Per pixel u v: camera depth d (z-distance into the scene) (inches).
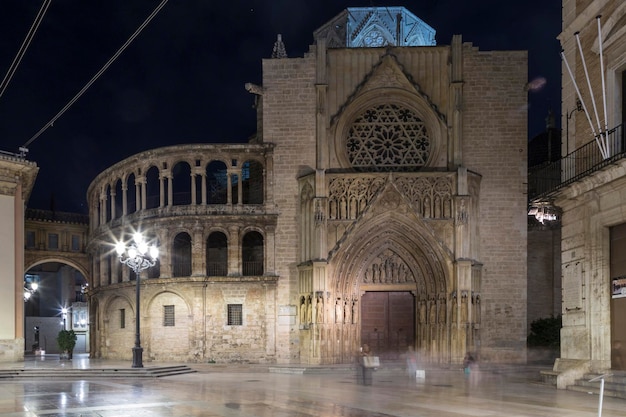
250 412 690.2
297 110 1732.3
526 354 1636.3
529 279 1769.2
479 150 1686.8
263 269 1733.5
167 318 1747.0
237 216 1716.3
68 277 3061.0
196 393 912.3
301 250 1691.7
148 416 658.8
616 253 920.3
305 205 1685.5
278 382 1141.1
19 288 1609.3
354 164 1706.4
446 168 1674.5
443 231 1606.8
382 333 1683.1
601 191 930.7
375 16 2299.5
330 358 1593.3
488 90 1697.8
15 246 1608.0
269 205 1723.7
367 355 1138.0
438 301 1606.8
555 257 1760.6
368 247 1659.7
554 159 2000.5
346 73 1727.4
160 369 1332.4
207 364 1644.9
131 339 1846.7
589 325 952.3
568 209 1029.2
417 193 1625.2
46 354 2723.9
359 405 756.0
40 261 2329.0
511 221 1670.8
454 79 1679.4
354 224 1610.5
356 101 1707.7
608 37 936.3
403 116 1721.2
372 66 1726.1
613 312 919.7
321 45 1720.0
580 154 1000.9
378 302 1695.4
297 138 1727.4
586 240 969.5
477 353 1574.8
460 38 1692.9
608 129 922.1
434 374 1373.0
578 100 1017.5
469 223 1603.1
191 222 1729.8
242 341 1690.5
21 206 1635.1
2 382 1181.1
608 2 937.5
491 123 1690.5
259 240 1839.3
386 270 1678.2
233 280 1701.5
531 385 1052.5
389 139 1712.6
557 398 823.1
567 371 960.9
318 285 1595.7
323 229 1614.2
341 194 1640.0
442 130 1686.8
